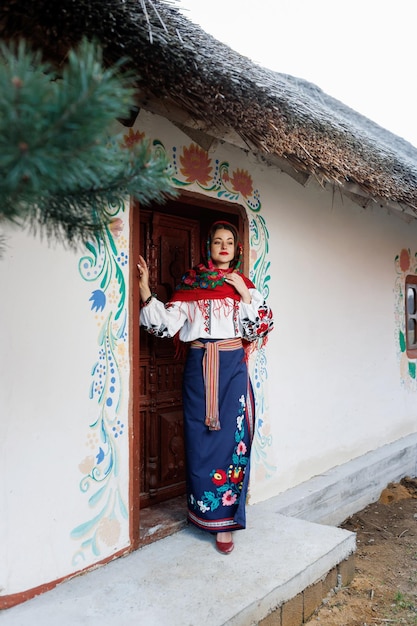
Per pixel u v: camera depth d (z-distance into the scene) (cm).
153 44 170
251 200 338
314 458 398
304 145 276
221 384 265
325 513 378
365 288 474
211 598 215
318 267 406
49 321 221
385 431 505
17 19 146
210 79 197
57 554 221
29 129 80
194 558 250
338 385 430
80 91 84
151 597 214
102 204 111
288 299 372
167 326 267
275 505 333
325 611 258
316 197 404
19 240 211
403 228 544
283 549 263
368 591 284
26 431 211
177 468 335
